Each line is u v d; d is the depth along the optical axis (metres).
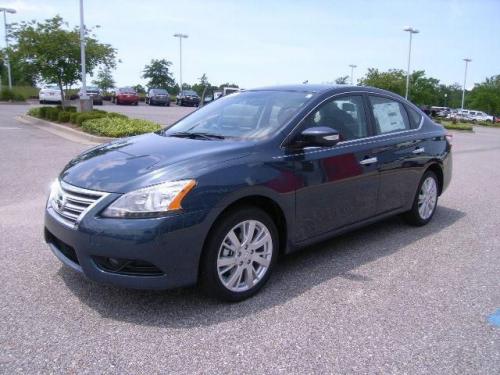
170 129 4.78
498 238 5.49
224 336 3.20
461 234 5.61
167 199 3.24
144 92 57.53
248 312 3.54
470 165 11.92
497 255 4.91
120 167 3.55
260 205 3.96
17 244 4.80
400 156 5.13
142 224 3.18
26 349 2.98
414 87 51.81
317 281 4.12
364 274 4.30
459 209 6.89
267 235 3.81
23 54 18.67
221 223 3.49
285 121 4.15
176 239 3.25
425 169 5.62
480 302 3.79
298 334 3.24
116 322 3.34
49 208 3.75
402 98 5.59
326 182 4.24
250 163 3.69
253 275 3.78
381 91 5.27
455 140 21.52
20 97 40.28
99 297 3.70
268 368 2.86
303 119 4.20
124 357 2.93
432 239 5.38
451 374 2.84
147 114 26.44
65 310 3.49
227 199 3.46
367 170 4.67
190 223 3.29
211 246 3.45
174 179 3.32
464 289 4.03
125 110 30.52
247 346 3.08
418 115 5.75
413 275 4.31
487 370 2.89
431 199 5.90
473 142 20.73
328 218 4.37
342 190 4.43
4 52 19.23
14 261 4.36
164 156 3.66
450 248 5.09
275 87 4.96
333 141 3.96
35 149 11.48
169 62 55.88
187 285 3.40
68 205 3.49
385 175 4.94
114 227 3.20
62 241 3.50
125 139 4.53
